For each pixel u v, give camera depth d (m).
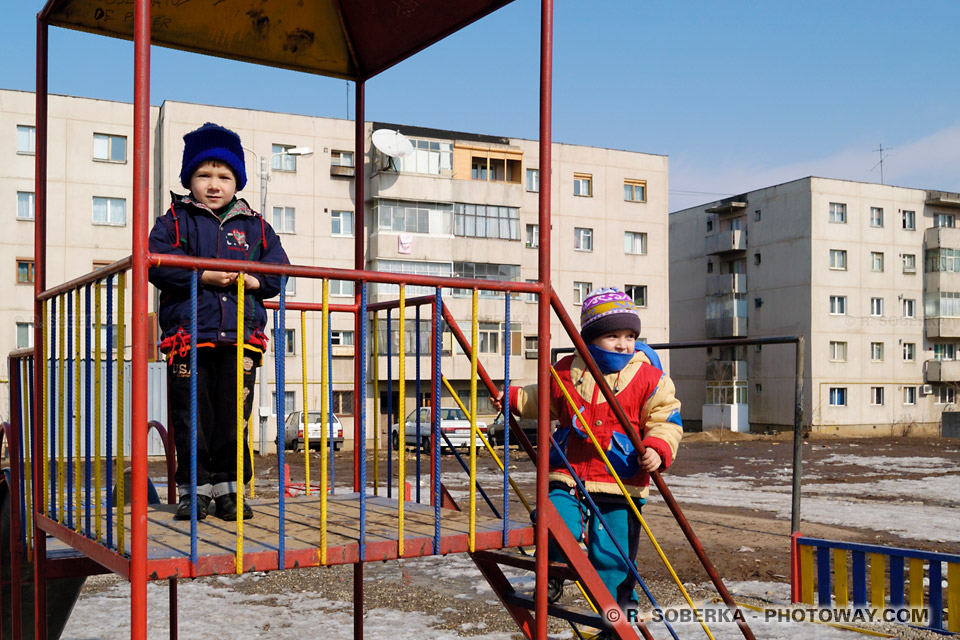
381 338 34.97
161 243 3.12
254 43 4.43
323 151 36.72
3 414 33.06
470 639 6.24
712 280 52.50
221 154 3.34
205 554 2.56
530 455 3.99
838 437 46.72
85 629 6.59
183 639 6.28
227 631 6.50
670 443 3.64
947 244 50.03
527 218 40.69
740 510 15.06
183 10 4.12
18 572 3.96
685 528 3.88
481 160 40.06
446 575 8.73
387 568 9.13
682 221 55.41
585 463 3.73
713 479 22.77
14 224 33.38
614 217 42.78
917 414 49.81
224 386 3.29
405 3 4.21
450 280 3.06
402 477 2.94
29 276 33.56
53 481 3.38
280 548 2.65
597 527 3.69
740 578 8.47
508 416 3.19
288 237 35.94
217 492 3.29
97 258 34.16
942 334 49.72
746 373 50.78
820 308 47.59
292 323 35.16
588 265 42.12
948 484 21.14
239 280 2.63
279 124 36.03
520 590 4.30
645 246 43.41
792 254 48.53
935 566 6.20
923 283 50.41
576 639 5.98
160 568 2.47
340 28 4.61
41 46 3.77
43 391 3.49
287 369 34.78
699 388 53.41
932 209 50.91
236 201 3.43
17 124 33.50
